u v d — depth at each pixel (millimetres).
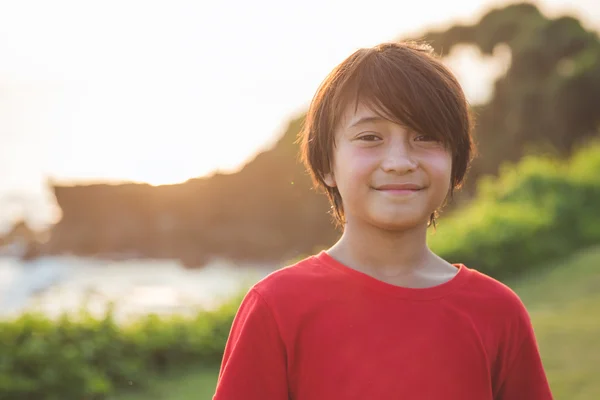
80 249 41031
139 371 5891
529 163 12680
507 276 9945
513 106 36531
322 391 1431
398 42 1580
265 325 1455
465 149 1558
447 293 1509
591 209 11633
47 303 16250
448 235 10188
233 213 43688
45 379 5035
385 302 1466
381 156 1438
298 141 1795
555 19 37250
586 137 34281
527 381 1579
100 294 19234
